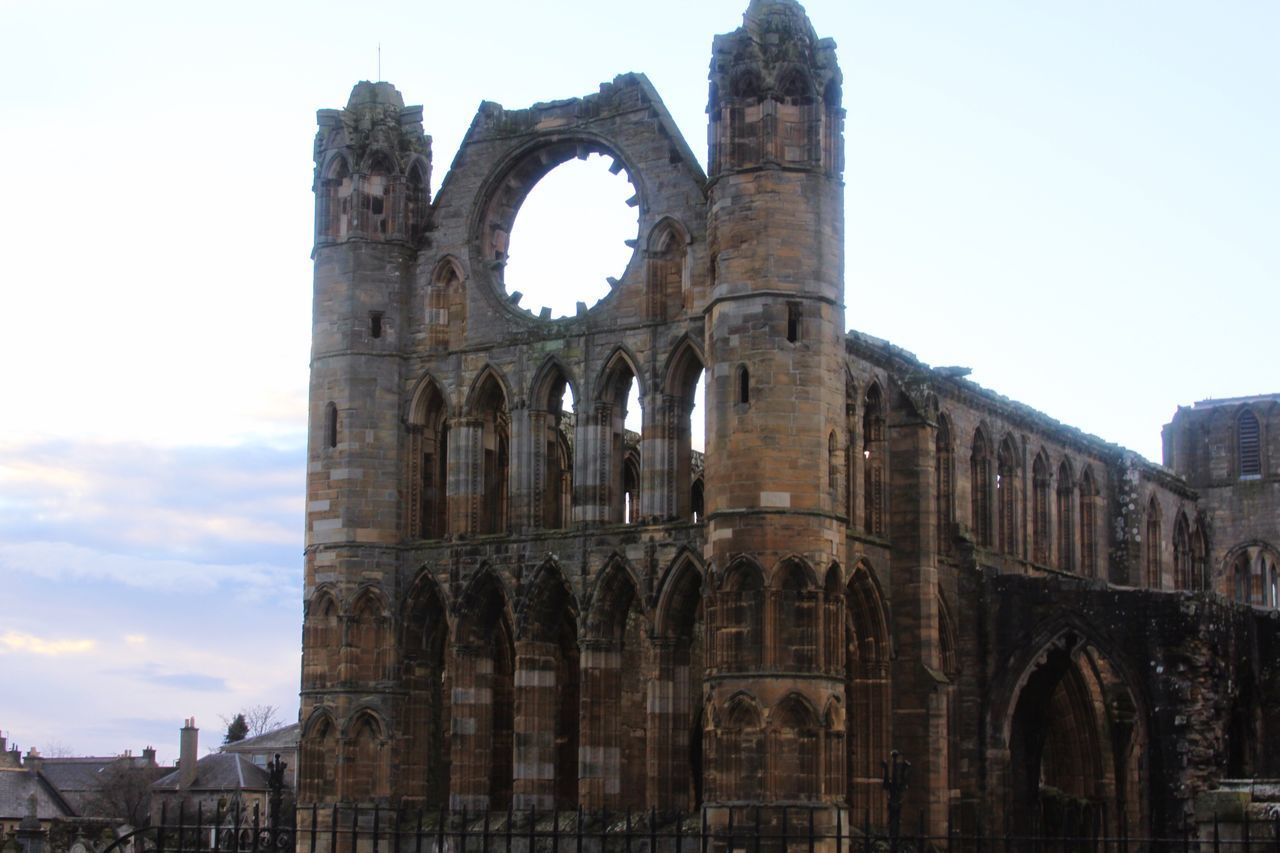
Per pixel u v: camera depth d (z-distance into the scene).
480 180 89.94
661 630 81.12
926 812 84.31
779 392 77.06
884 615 86.38
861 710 85.94
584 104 87.75
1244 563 136.88
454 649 86.56
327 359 89.88
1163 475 125.44
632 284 84.44
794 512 76.31
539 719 84.25
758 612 76.00
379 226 90.81
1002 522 102.06
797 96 79.38
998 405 100.25
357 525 88.00
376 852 65.19
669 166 84.12
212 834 112.50
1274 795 55.53
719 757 75.75
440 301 90.50
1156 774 85.06
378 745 86.31
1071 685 98.56
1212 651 86.06
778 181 78.38
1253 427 138.62
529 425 86.31
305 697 87.75
